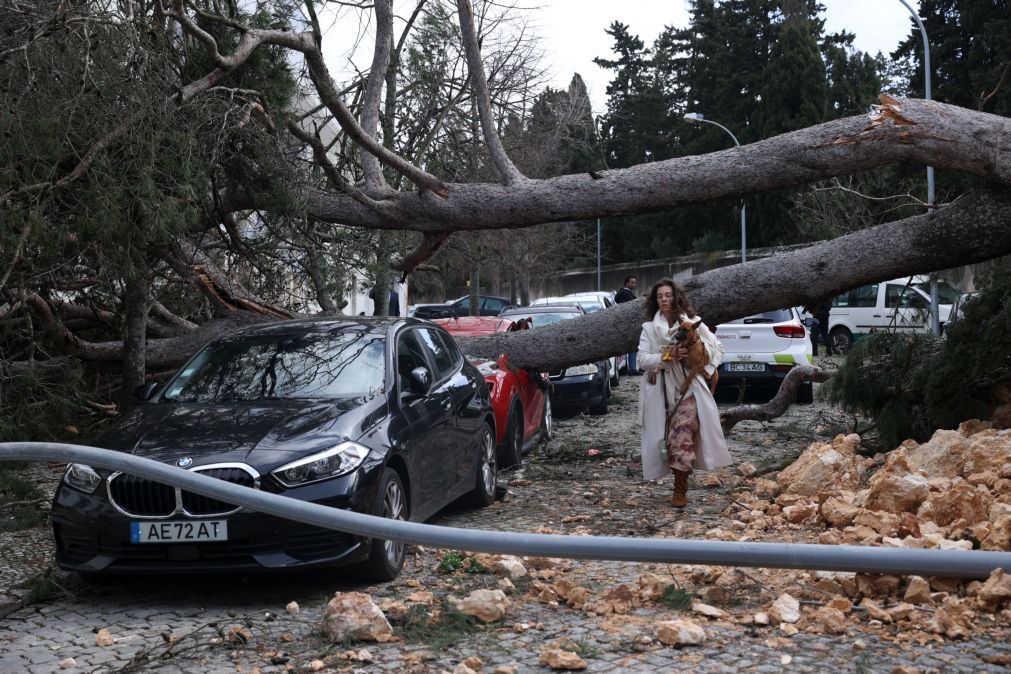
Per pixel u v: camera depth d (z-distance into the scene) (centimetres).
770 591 518
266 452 558
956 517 587
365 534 416
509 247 3102
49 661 455
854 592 501
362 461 573
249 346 726
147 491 547
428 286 1861
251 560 542
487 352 1098
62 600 567
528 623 484
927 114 922
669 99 7306
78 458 438
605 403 1495
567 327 1097
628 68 7700
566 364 1095
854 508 641
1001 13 4088
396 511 611
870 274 976
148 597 566
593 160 3659
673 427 780
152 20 919
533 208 1067
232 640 470
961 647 427
